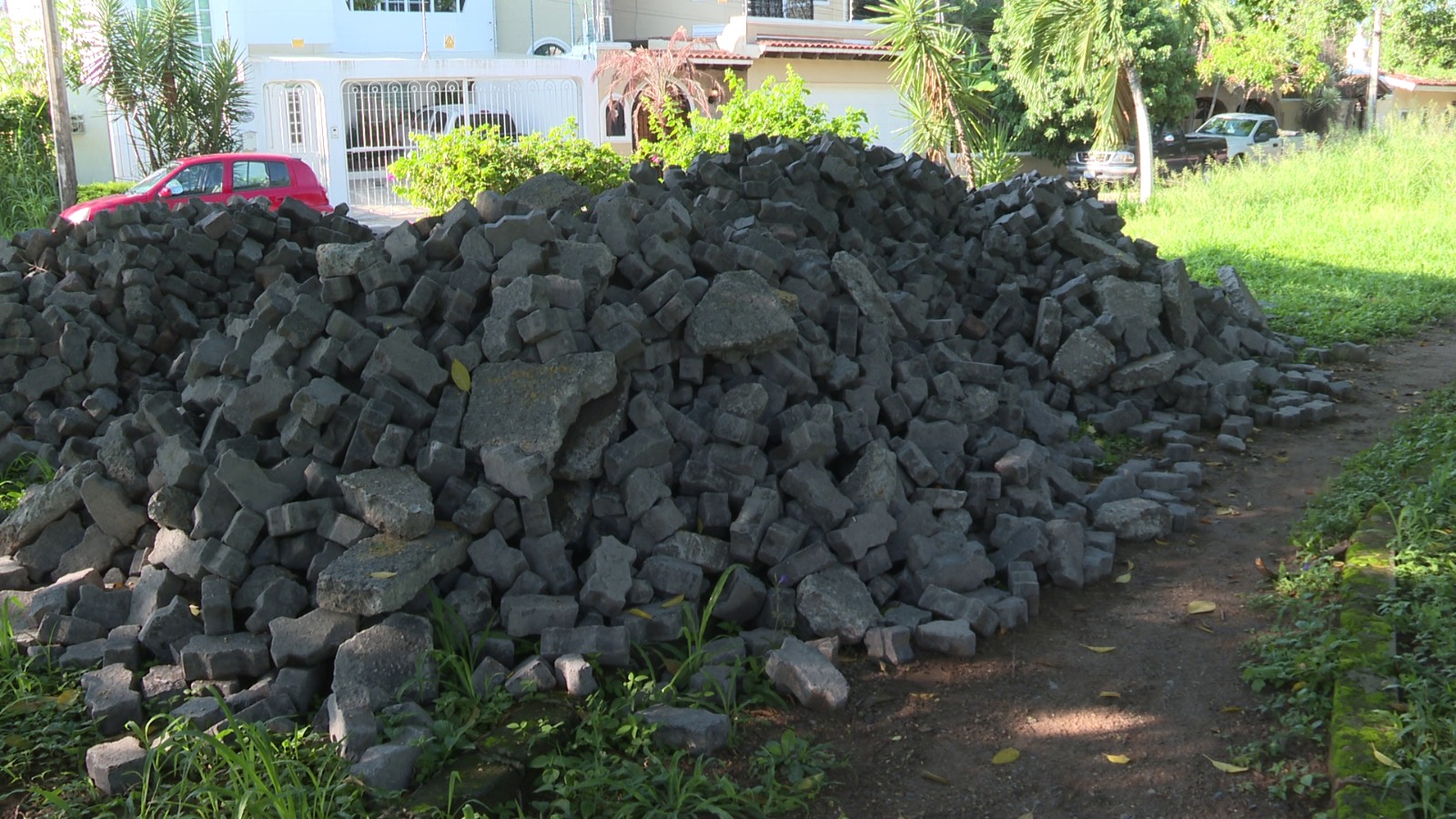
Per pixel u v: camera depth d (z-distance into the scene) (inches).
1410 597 183.0
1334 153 776.9
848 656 188.1
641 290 229.9
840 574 195.6
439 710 163.9
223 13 1002.7
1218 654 184.1
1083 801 151.2
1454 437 257.0
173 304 301.3
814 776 154.6
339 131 901.8
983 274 318.7
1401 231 584.7
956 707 173.9
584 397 199.2
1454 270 492.1
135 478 202.4
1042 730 167.3
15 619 188.9
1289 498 249.8
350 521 183.8
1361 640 169.8
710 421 215.8
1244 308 370.3
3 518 229.9
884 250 313.1
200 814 144.3
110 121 887.1
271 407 199.3
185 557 184.4
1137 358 304.3
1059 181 355.9
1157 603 203.6
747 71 1032.8
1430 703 152.9
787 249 255.1
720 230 265.6
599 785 148.9
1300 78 1434.5
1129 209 743.1
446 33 1163.9
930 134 695.1
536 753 155.9
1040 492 229.5
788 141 313.3
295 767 149.9
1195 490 256.1
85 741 163.2
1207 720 166.1
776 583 195.3
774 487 207.2
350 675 163.8
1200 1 967.6
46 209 708.7
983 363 266.8
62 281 304.7
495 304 212.1
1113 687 177.2
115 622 187.6
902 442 232.5
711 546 195.2
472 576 185.2
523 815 147.1
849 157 311.9
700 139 541.0
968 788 155.4
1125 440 285.6
